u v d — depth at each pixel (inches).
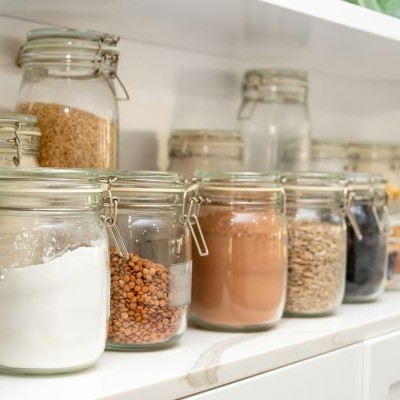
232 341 32.4
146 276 29.6
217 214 34.3
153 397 25.7
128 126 43.9
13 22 37.6
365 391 37.2
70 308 25.6
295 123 48.7
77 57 34.2
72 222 26.2
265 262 34.1
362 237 42.2
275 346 31.5
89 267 26.1
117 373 26.7
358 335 36.4
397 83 61.6
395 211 50.1
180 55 46.9
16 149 30.5
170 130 46.2
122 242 29.5
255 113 48.6
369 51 46.5
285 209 36.6
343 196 39.2
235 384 29.2
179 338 31.3
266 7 34.4
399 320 39.9
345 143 53.0
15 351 25.4
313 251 37.6
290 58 50.6
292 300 37.6
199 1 33.4
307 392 33.1
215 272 34.1
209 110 49.2
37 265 25.2
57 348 25.4
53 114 33.7
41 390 24.4
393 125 61.9
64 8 35.2
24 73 35.0
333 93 60.6
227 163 42.3
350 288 42.3
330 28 38.9
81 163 33.9
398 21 41.6
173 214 30.8
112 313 29.7
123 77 43.5
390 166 52.2
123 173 29.7
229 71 50.5
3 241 25.5
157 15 36.5
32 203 25.6
